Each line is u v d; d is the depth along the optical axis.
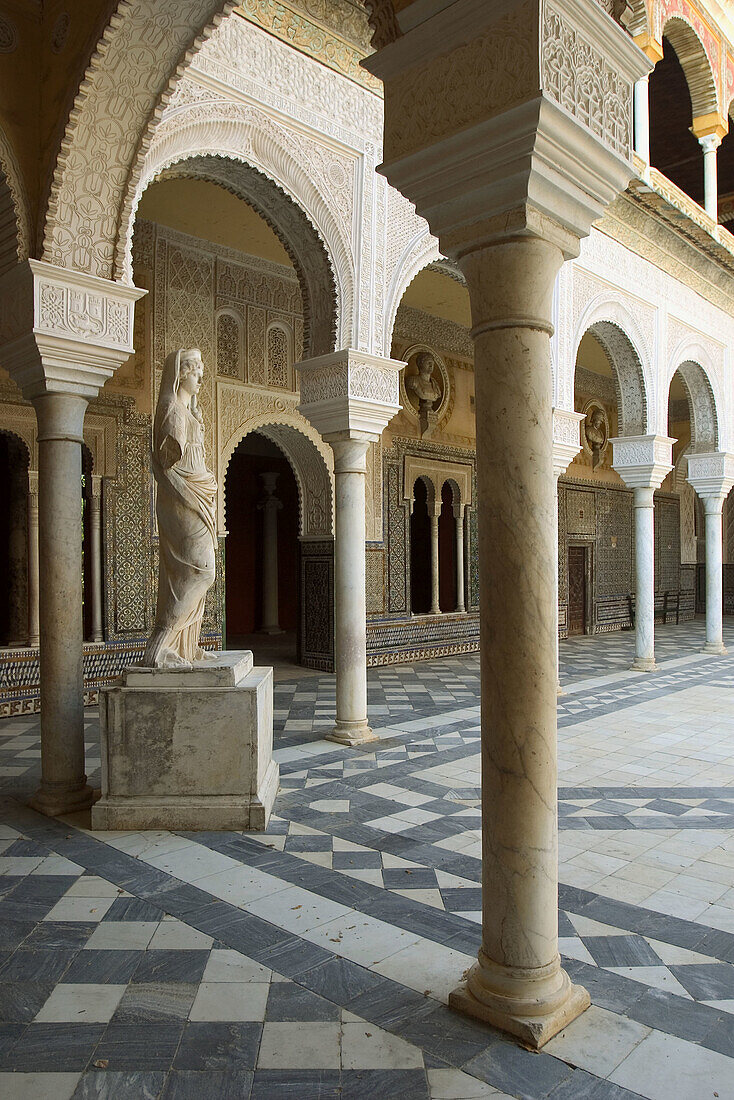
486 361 2.35
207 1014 2.35
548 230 2.32
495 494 2.32
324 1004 2.40
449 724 6.61
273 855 3.66
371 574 10.05
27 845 3.76
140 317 7.92
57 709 4.27
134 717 4.01
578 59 2.26
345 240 5.73
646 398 9.71
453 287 9.94
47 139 4.02
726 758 5.57
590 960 2.68
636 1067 2.08
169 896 3.20
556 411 8.09
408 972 2.59
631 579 15.91
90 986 2.51
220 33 5.00
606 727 6.62
